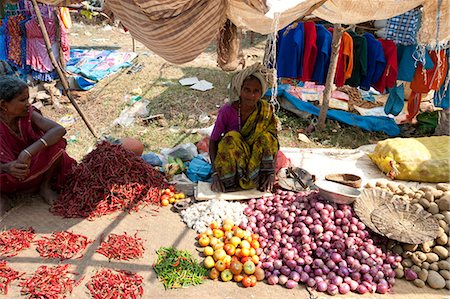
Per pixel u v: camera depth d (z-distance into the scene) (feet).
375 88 18.60
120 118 20.18
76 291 9.18
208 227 11.54
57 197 12.68
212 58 31.73
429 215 11.02
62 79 16.89
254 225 11.45
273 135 13.12
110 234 11.19
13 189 12.32
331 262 9.96
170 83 25.44
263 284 9.77
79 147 17.24
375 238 10.80
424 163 14.21
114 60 28.76
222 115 13.14
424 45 12.16
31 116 11.99
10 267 9.77
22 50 21.20
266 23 9.73
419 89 18.03
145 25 9.25
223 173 12.77
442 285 9.75
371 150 17.08
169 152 15.74
